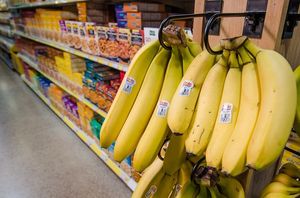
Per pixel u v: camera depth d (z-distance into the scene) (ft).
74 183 5.62
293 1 1.62
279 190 1.77
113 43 4.35
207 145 1.36
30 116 9.25
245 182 2.08
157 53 1.88
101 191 5.38
